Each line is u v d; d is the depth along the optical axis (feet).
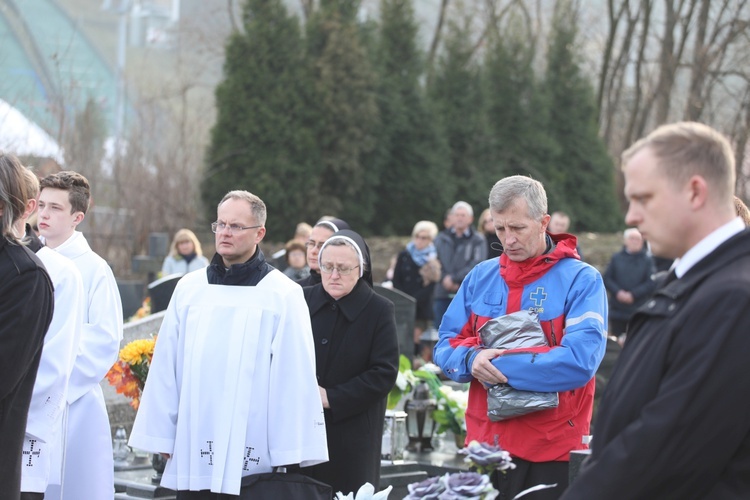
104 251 72.59
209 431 16.80
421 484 11.64
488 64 101.24
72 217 20.51
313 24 86.22
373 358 19.62
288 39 83.66
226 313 17.15
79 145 73.87
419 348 48.65
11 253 14.78
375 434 19.70
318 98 83.97
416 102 91.40
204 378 16.90
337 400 19.07
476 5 125.80
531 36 126.72
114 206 75.72
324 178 85.61
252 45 82.89
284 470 17.24
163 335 17.40
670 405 9.86
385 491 16.01
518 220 16.96
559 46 105.50
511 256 17.19
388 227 91.40
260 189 81.20
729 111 97.55
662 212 10.36
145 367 23.79
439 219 92.48
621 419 10.32
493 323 16.94
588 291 16.84
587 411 17.07
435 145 92.12
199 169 81.92
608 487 10.01
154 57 134.51
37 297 14.79
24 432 15.16
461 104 95.86
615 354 29.76
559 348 16.44
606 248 80.74
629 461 9.93
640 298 47.39
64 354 17.30
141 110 83.71
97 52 112.06
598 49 139.44
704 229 10.36
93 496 19.77
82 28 113.91
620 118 138.21
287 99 82.74
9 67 83.41
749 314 9.84
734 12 97.19
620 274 47.73
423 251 48.73
